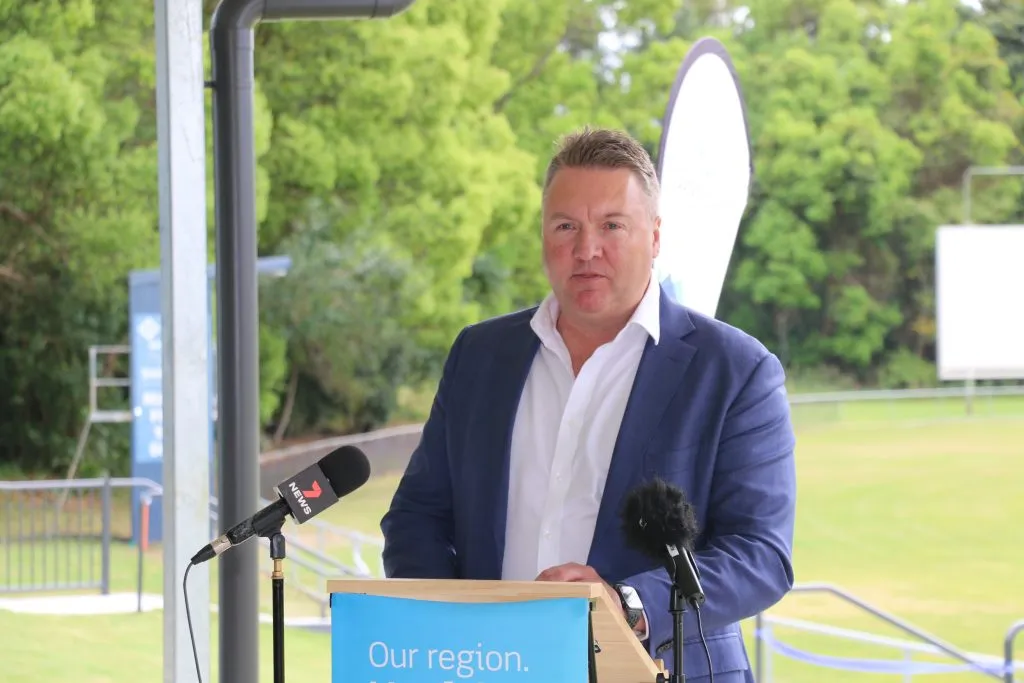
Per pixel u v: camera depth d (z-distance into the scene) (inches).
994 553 1147.9
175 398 208.7
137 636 510.9
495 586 99.3
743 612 129.3
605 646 108.8
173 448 209.0
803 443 1733.5
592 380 141.1
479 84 1295.5
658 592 120.4
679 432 137.0
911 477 1498.5
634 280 137.4
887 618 356.5
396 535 150.0
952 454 1628.9
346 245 1214.3
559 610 98.5
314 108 1179.9
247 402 212.7
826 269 1818.4
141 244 1163.3
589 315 138.8
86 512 1015.6
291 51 1176.8
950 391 1840.6
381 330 1248.8
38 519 969.5
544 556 139.5
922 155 1822.1
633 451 137.3
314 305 1219.2
